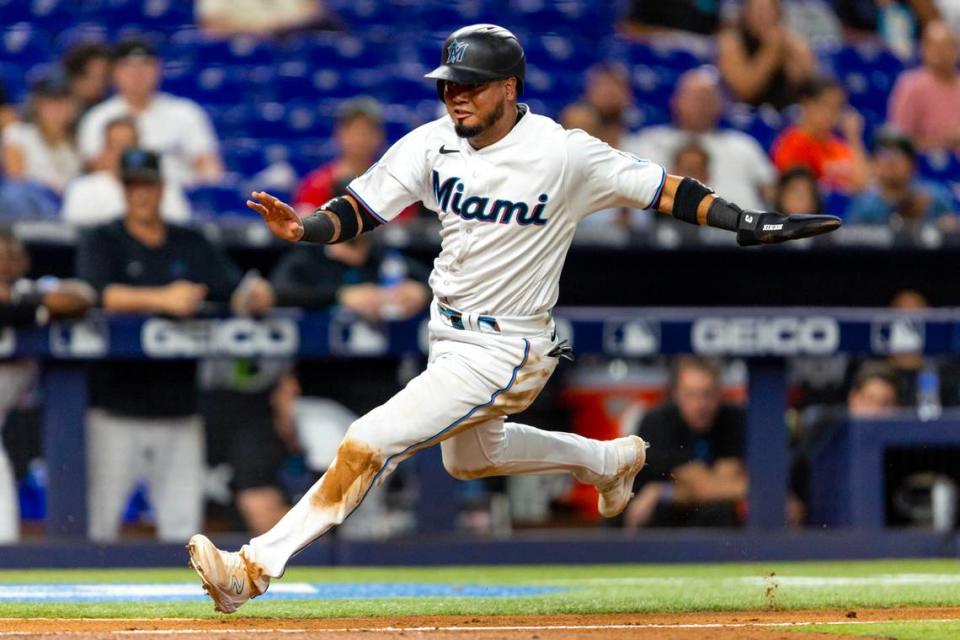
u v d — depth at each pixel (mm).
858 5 53938
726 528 28375
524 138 14734
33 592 20422
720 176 38312
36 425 26969
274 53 49781
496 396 14984
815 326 28266
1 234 27141
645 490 28422
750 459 28266
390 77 48156
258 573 14516
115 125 33906
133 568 26828
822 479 28734
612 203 15188
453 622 15953
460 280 15000
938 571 25719
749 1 46750
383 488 28359
